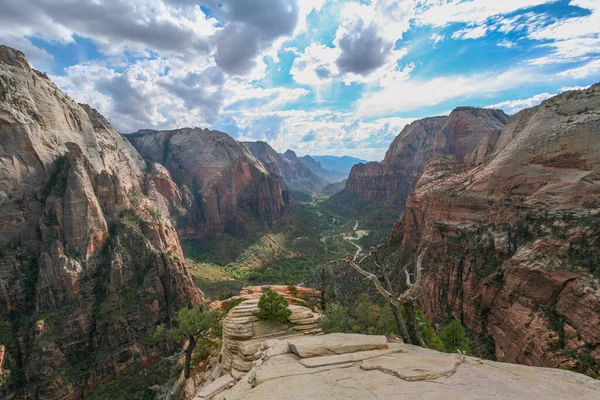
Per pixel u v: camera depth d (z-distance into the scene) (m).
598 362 30.86
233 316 31.78
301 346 15.04
